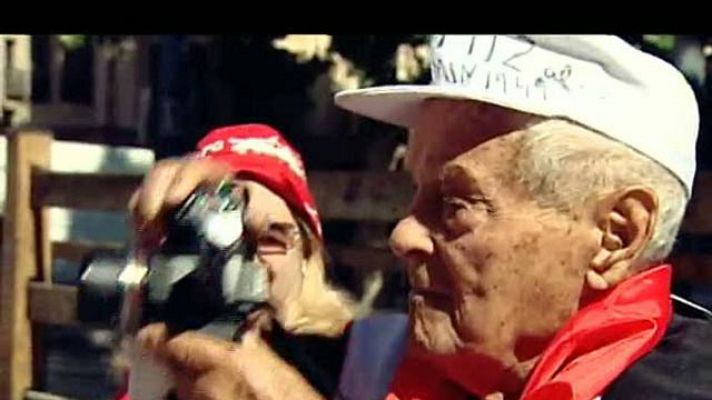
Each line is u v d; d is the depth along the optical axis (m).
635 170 1.62
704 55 4.62
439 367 1.69
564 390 1.58
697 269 3.52
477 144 1.63
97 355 8.13
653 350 1.66
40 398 5.14
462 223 1.62
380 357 1.89
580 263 1.61
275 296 1.81
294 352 1.78
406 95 1.68
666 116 1.65
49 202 5.21
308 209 2.13
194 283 1.52
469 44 1.68
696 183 3.42
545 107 1.60
